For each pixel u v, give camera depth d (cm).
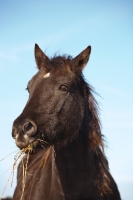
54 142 716
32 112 690
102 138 771
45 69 739
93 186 737
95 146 745
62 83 723
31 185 796
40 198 743
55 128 708
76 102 736
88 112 761
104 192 744
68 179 723
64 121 717
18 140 667
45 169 763
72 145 725
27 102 718
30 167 852
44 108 700
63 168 724
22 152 699
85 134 747
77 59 759
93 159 746
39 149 707
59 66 741
